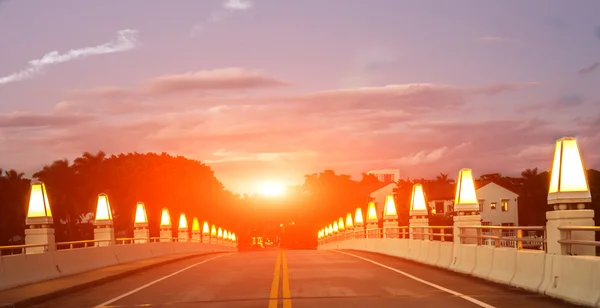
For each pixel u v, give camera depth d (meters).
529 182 98.69
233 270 26.39
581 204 15.67
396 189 122.12
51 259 23.47
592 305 13.38
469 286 18.28
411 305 14.57
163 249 43.12
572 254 15.41
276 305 15.14
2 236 88.88
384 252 38.91
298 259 33.22
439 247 26.28
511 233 85.06
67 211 101.19
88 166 103.19
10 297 17.36
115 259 31.58
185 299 16.92
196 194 111.44
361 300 15.65
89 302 17.23
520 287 17.36
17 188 91.12
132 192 101.62
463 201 24.06
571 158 15.89
